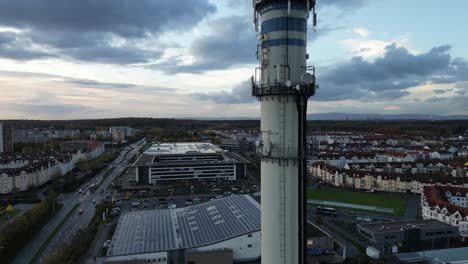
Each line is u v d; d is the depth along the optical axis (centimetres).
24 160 19600
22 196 14575
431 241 9394
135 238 8706
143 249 8050
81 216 12000
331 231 10656
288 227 2684
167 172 18900
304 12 2677
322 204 14038
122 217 10362
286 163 2653
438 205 11262
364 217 12188
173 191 16475
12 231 9188
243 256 8375
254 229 8500
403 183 16162
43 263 7675
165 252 7931
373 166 19362
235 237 8344
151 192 16225
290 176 2666
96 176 19862
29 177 16025
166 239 8650
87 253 8725
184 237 8794
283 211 2680
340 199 14900
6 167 18800
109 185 17562
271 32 2648
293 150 2655
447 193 13175
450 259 8012
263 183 2772
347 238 10000
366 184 16862
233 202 10688
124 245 8294
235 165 19675
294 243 2706
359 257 8212
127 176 19950
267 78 2667
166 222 9888
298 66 2642
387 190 16475
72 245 8756
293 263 2706
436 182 15550
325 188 17225
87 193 15688
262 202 2795
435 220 10406
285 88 2586
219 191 16412
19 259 8375
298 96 2608
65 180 17562
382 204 14075
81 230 10394
